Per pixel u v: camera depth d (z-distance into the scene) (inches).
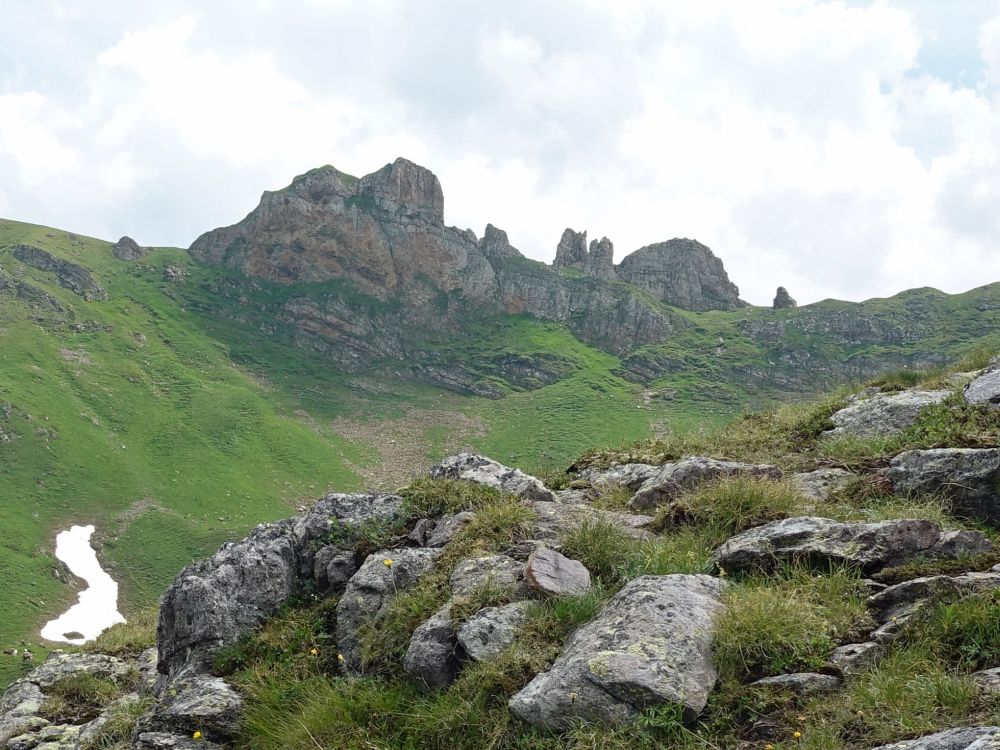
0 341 5364.2
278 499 4591.5
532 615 252.4
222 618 322.0
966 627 199.8
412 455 5753.0
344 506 376.5
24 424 4414.4
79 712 374.6
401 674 261.7
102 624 2942.9
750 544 275.7
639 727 193.6
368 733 235.5
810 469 390.9
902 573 240.7
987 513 295.3
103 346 6067.9
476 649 243.0
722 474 364.2
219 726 270.4
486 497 365.7
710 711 199.5
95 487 4156.0
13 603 2878.9
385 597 303.4
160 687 337.4
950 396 423.5
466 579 287.1
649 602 231.0
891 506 307.7
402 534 354.3
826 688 196.4
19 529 3518.7
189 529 3895.2
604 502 385.7
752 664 211.6
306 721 247.0
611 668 204.5
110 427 4936.0
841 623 221.3
